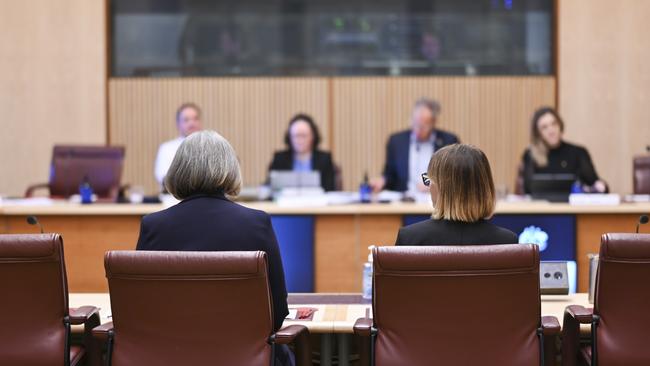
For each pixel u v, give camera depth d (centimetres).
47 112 1017
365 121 1027
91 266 612
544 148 728
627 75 1002
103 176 760
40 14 1012
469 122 1022
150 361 318
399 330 315
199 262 307
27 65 1014
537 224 598
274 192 694
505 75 1020
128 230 612
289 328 327
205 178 338
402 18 1022
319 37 1026
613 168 1008
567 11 1002
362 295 431
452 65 1023
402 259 306
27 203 657
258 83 1027
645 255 316
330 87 1026
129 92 1026
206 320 314
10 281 326
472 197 334
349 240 607
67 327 333
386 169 772
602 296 326
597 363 328
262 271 308
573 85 1008
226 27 1027
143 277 311
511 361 312
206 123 1030
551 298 414
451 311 310
